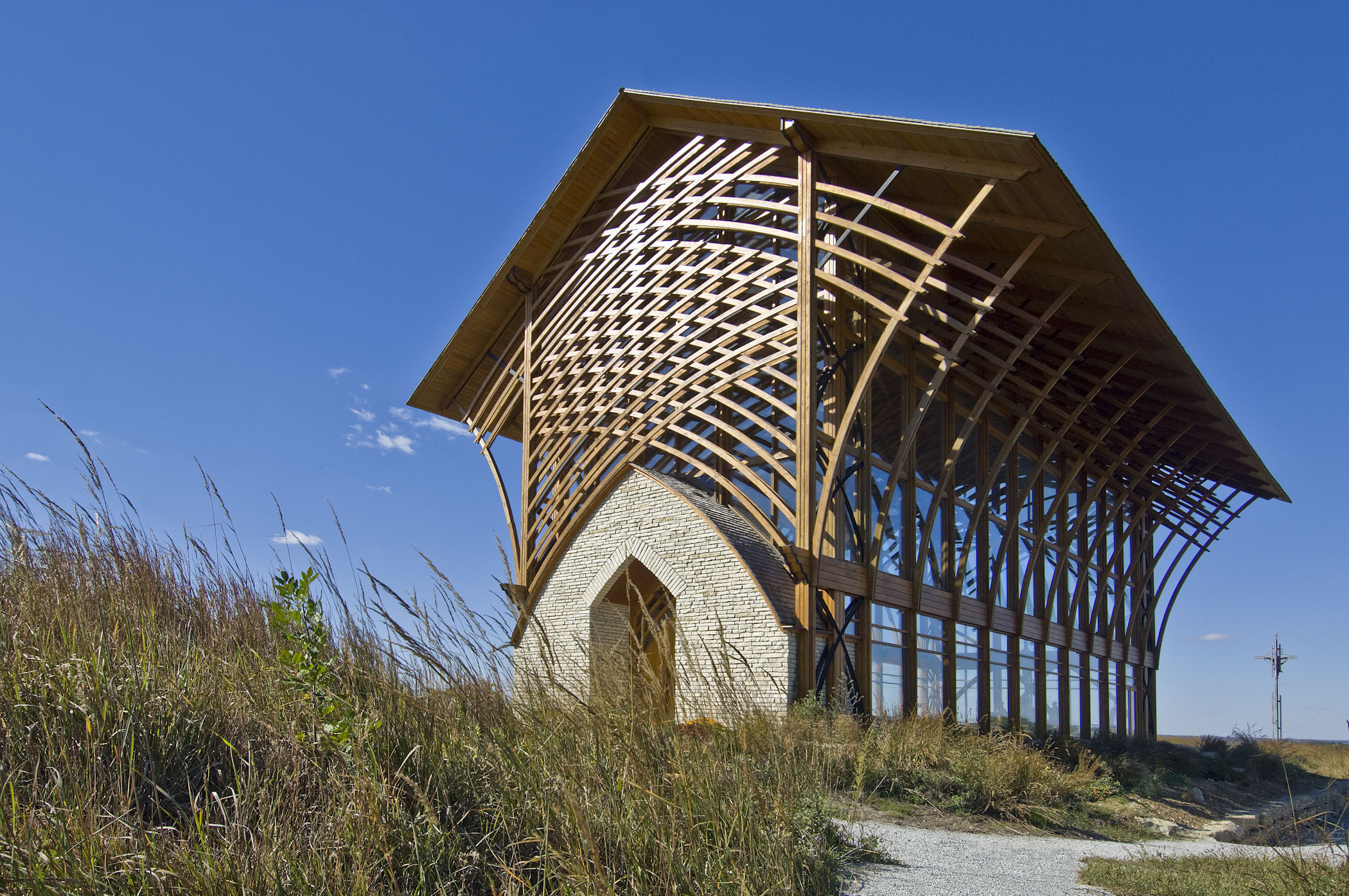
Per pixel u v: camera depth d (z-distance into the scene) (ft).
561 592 63.62
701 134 65.72
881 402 63.46
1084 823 40.60
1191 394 76.69
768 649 51.78
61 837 11.78
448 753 16.16
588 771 16.25
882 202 53.21
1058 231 52.16
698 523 56.85
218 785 14.71
